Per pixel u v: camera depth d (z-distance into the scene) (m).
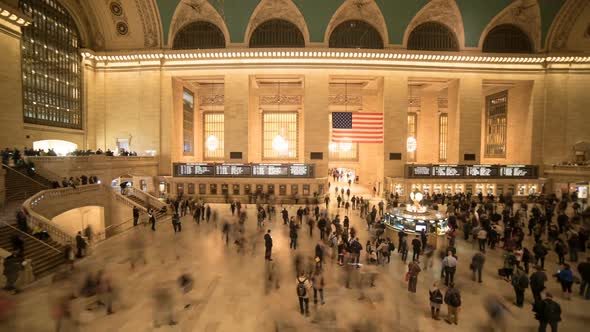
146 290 8.95
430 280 9.87
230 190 23.77
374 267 10.88
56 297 8.42
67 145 24.22
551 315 6.43
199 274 10.13
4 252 9.48
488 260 11.71
